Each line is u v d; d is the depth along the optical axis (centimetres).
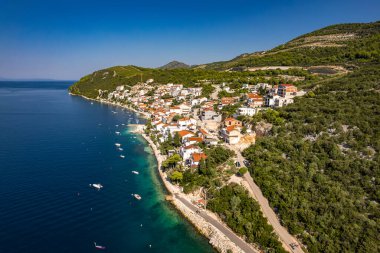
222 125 15438
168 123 18312
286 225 7125
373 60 19000
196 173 10394
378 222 6412
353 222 6581
